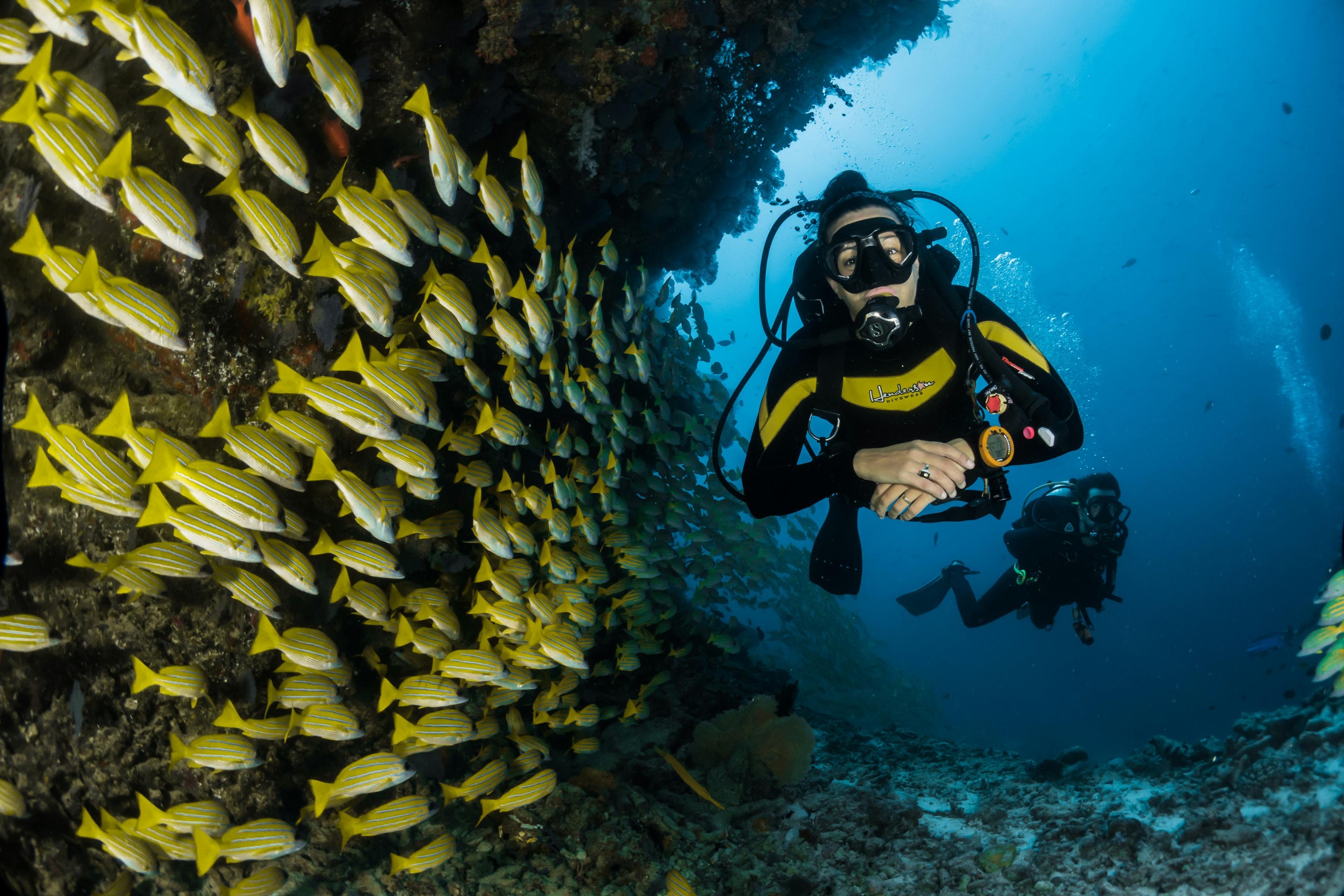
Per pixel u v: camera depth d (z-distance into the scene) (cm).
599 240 280
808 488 128
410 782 184
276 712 167
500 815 177
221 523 121
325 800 131
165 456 115
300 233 175
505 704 199
